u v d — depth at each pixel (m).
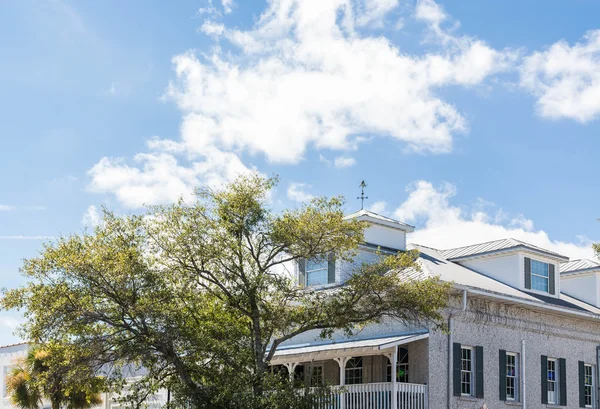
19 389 28.47
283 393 20.70
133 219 21.62
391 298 22.03
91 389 21.89
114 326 20.78
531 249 30.97
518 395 28.55
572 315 30.86
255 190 22.23
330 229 22.02
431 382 25.14
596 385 32.22
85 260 20.30
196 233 21.83
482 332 27.53
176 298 21.86
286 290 21.92
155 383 21.69
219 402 20.72
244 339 22.52
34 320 20.19
